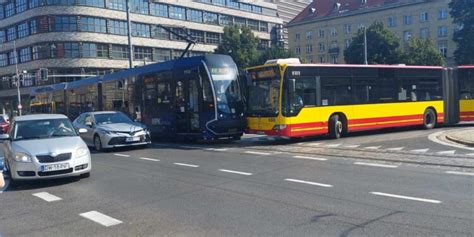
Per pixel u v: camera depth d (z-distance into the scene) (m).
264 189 8.53
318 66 17.52
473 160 11.27
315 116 17.27
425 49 56.75
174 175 10.62
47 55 69.62
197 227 6.13
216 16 88.69
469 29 56.31
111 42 72.44
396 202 7.18
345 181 9.07
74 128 11.56
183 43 82.06
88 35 70.00
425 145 14.73
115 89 24.28
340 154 13.24
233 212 6.88
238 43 66.31
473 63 55.97
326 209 6.86
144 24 76.94
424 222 6.00
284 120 16.45
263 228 5.96
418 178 9.17
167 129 19.59
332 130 17.86
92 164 13.25
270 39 100.75
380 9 83.38
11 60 77.94
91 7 70.25
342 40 89.50
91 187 9.55
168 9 80.38
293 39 97.62
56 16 69.06
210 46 87.31
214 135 17.25
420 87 20.98
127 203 7.83
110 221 6.68
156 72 20.34
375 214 6.49
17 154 9.88
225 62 18.06
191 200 7.83
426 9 78.12
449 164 10.79
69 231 6.26
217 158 13.41
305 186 8.69
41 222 6.84
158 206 7.49
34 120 11.44
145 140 17.05
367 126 18.94
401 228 5.76
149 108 20.89
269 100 17.00
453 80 22.19
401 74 20.28
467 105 22.27
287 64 16.62
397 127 22.28
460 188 8.09
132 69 22.80
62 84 33.31
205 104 17.45
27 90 74.56
